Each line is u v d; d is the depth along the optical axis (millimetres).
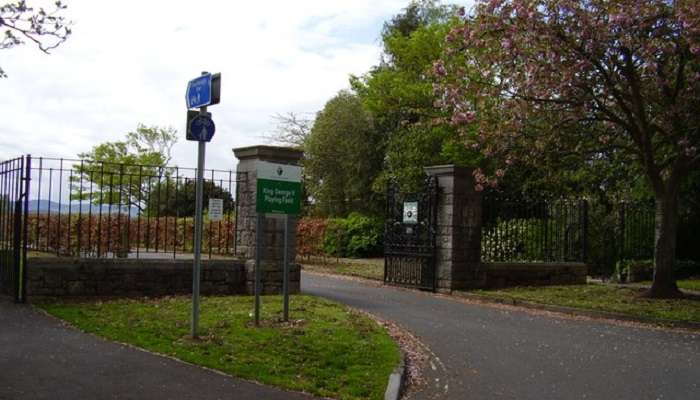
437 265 15438
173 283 11414
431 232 15516
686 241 21953
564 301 13203
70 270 10391
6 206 10711
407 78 27953
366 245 27391
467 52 14633
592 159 18547
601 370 7680
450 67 15133
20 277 10141
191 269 11594
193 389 5906
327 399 5957
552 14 12305
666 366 7973
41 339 7449
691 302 13031
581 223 17797
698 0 11047
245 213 12297
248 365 6707
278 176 9008
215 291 11820
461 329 10180
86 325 8227
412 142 26672
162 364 6617
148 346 7277
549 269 16781
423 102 26812
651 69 12773
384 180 28547
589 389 6820
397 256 16312
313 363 6984
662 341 9680
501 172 14625
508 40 12703
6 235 10633
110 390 5738
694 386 7031
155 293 11211
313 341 7906
